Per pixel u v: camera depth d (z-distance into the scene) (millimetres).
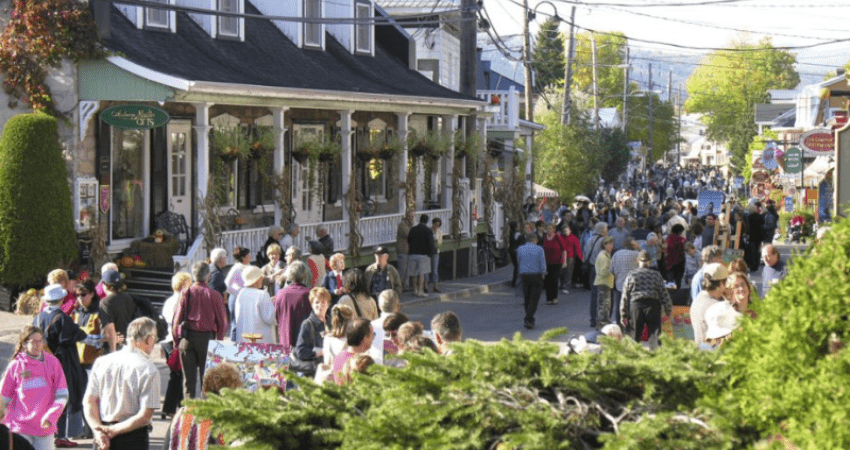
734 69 140625
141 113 21641
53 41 22172
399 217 30469
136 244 23453
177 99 22094
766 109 103750
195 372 13844
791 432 4539
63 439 12766
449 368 5918
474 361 5797
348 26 33812
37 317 12875
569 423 5262
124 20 25203
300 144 27719
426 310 25953
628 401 5570
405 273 27625
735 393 5023
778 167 62750
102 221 22953
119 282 14094
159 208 25031
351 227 27656
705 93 142625
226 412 5980
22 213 21703
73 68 22500
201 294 13820
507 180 36406
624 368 5625
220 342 11656
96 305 14172
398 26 37125
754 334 4953
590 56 132500
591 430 5293
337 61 32281
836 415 4332
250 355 11625
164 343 14406
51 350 12711
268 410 6004
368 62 34156
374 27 36031
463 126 36125
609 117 117500
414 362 5914
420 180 34281
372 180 33656
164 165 25203
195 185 26219
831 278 4680
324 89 26375
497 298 28672
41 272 21797
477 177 35000
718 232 33125
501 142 41938
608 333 10781
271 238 22844
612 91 134500
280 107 25500
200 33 27391
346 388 6242
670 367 5555
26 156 21719
